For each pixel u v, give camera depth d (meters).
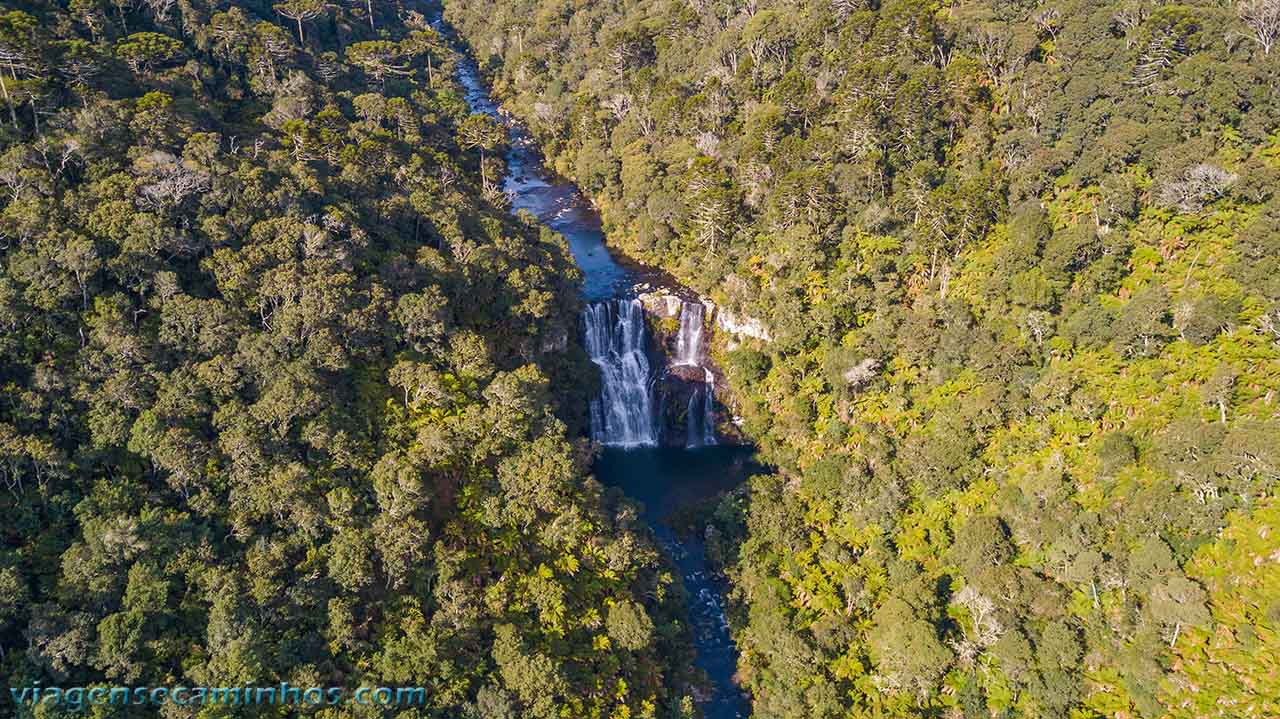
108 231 80.06
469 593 70.31
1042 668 71.38
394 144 130.12
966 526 81.75
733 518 92.31
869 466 92.38
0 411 68.69
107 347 73.50
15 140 88.50
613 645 72.44
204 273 85.19
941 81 112.81
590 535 78.75
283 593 65.62
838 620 79.00
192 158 96.31
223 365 75.75
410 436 81.06
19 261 75.12
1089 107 106.50
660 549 88.94
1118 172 98.75
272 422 73.94
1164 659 69.38
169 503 69.50
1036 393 85.62
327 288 84.75
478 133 154.00
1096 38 114.38
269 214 92.31
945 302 98.06
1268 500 71.56
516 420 83.50
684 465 107.56
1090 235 90.19
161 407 71.56
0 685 56.12
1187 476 74.06
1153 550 72.44
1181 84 101.56
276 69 135.62
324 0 166.12
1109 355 85.19
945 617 78.31
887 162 111.19
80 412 70.88
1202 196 90.00
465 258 104.00
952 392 92.06
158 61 118.56
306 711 59.88
